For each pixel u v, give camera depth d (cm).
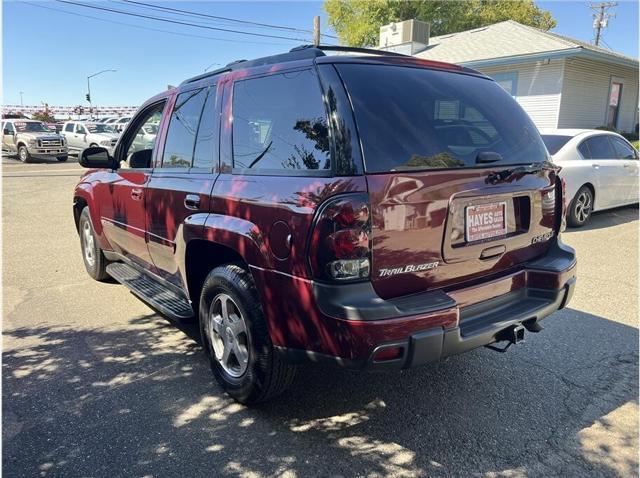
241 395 312
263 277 276
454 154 279
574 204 807
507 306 309
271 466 264
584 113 1752
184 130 373
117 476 256
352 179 244
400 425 299
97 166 467
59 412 311
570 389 338
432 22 3269
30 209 1059
